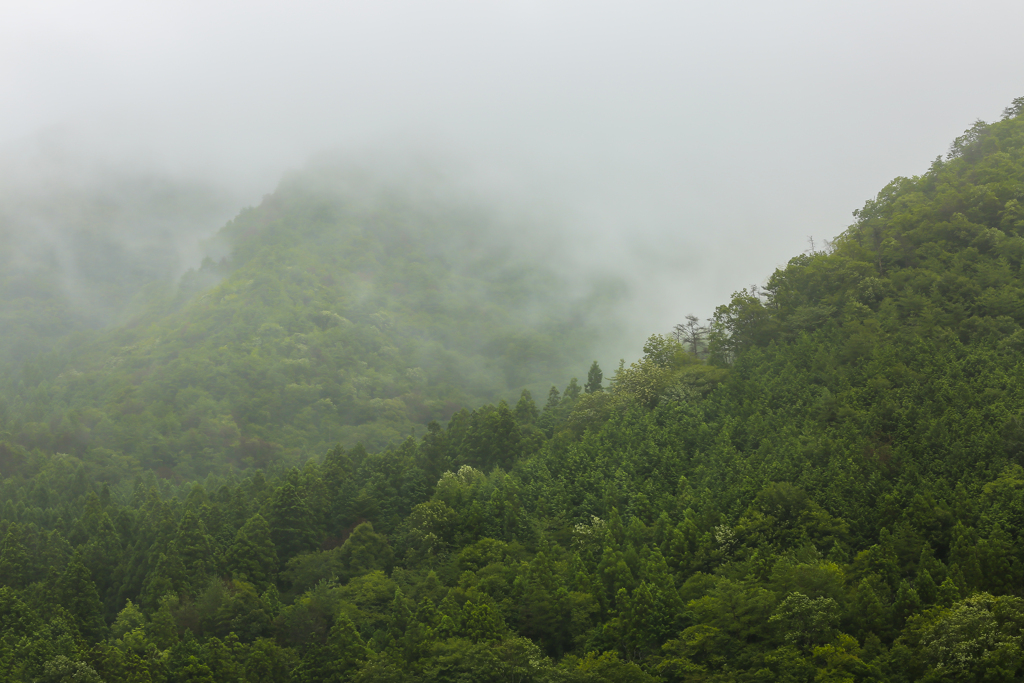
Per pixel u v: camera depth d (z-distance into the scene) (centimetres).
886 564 9138
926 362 12519
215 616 10506
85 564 12056
